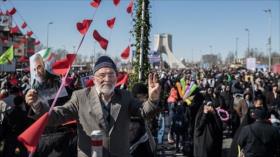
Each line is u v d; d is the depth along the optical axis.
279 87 17.11
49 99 5.11
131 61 11.52
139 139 5.78
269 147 6.81
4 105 9.33
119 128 3.48
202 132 9.16
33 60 5.16
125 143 3.52
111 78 3.47
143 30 11.00
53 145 5.26
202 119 9.10
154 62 26.78
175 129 12.01
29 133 3.09
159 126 11.27
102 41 4.75
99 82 3.46
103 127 3.42
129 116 3.59
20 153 7.08
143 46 11.06
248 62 45.78
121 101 3.53
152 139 6.00
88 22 3.83
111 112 3.47
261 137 6.79
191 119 11.16
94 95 3.51
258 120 6.93
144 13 10.97
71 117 3.49
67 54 3.78
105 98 3.51
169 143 13.00
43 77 5.14
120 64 20.44
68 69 3.76
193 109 11.14
